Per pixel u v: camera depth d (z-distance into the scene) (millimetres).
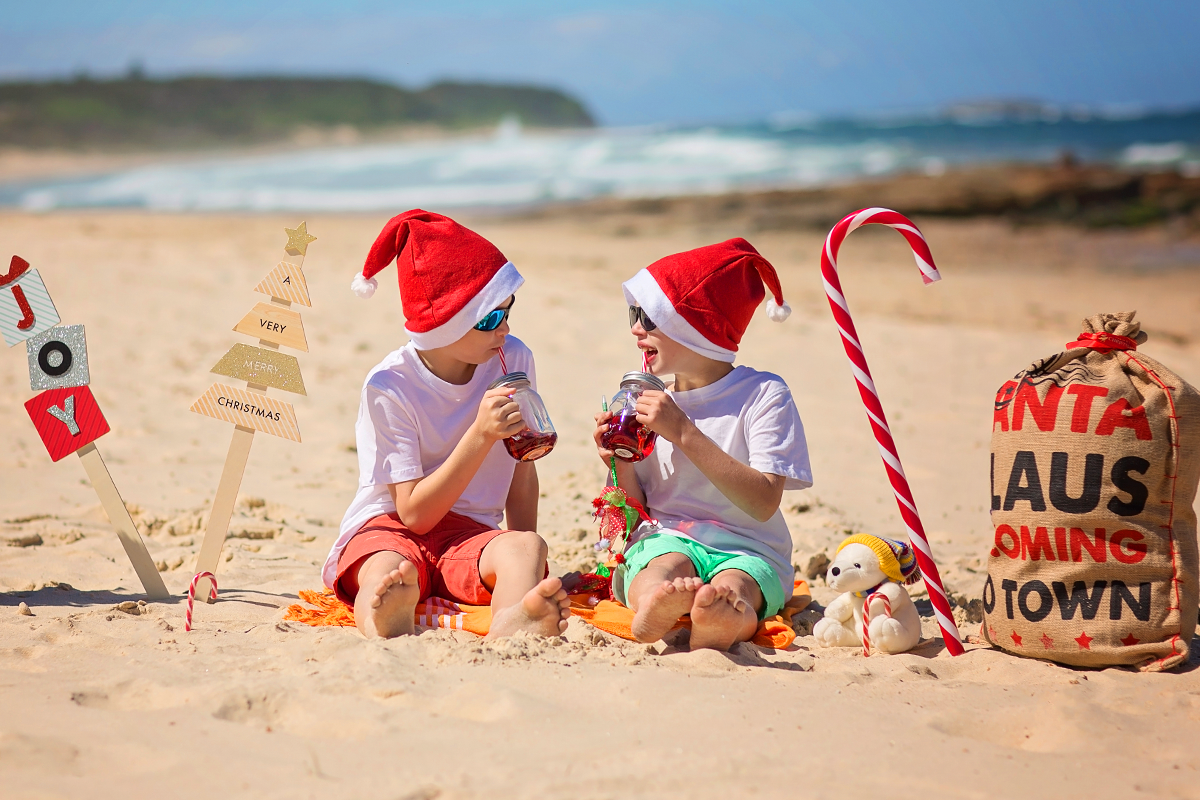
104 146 76000
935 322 10500
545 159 44281
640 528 3324
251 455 5512
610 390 7211
